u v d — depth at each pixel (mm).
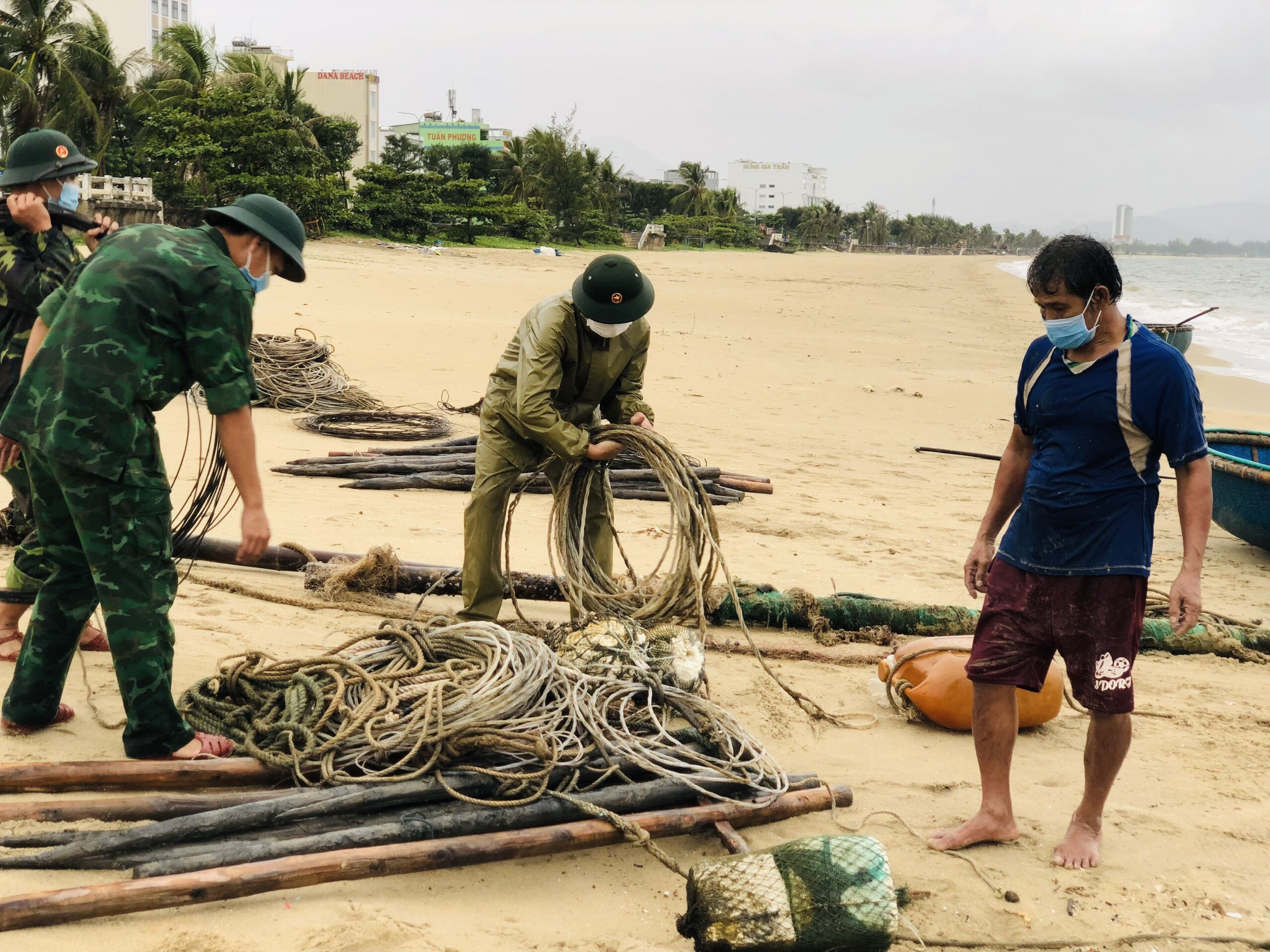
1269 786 4398
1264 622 6801
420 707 3760
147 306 3363
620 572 6797
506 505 5184
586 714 3914
